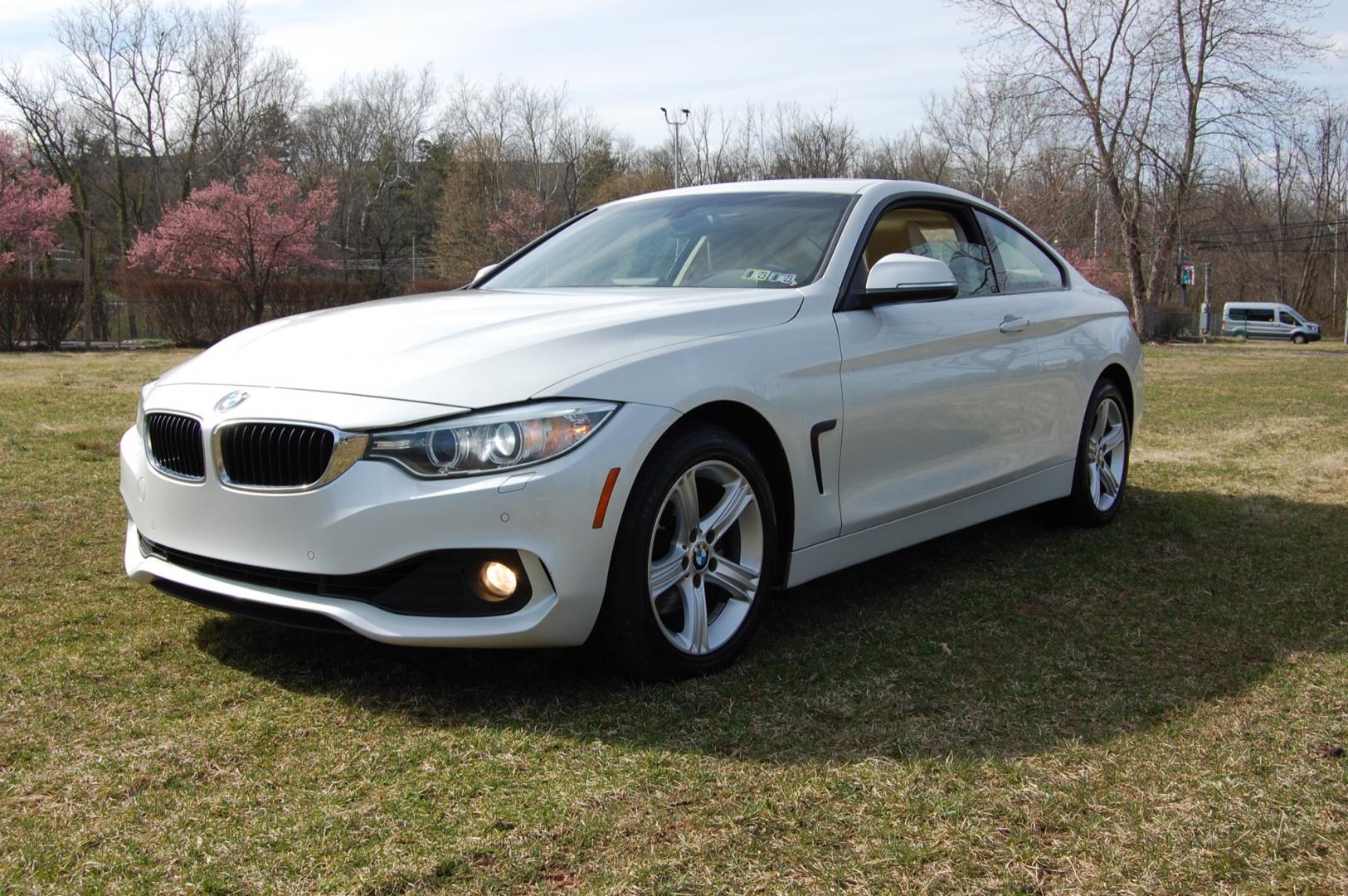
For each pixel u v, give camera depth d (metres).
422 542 2.45
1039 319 4.20
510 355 2.62
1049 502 4.63
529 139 52.81
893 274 3.34
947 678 2.85
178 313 27.25
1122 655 3.04
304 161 55.53
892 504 3.43
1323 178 58.88
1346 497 5.45
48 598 3.45
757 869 1.90
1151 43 31.92
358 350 2.78
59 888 1.82
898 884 1.85
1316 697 2.73
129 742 2.40
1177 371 17.22
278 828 2.02
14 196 35.91
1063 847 1.98
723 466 2.87
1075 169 33.47
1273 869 1.91
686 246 3.69
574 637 2.58
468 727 2.49
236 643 3.04
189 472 2.77
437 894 1.81
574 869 1.89
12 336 24.14
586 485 2.50
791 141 48.44
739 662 2.96
